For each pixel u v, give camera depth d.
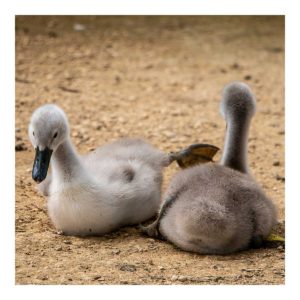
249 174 13.91
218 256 11.87
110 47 26.11
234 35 28.38
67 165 12.51
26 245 11.98
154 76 23.44
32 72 22.75
